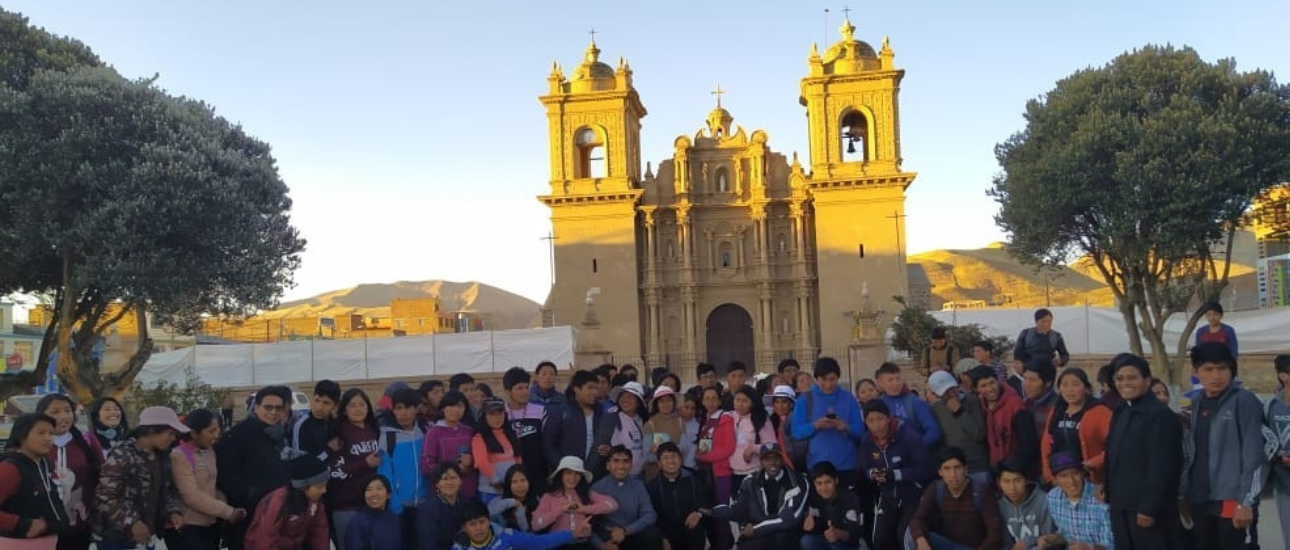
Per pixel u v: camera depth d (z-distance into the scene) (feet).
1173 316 138.72
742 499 39.96
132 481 32.04
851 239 191.31
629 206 197.88
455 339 160.25
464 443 38.60
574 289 197.67
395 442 38.27
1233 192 101.04
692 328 201.98
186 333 113.70
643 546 38.99
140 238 95.20
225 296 108.47
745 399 42.70
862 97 193.88
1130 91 107.04
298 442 36.58
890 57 195.00
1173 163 101.04
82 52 110.63
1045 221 110.42
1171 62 106.83
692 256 203.72
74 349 102.17
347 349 159.22
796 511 38.88
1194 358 31.81
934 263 506.89
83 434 35.63
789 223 204.64
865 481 41.65
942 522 36.42
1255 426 30.42
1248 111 101.96
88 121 96.99
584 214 199.00
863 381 47.47
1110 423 31.65
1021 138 119.55
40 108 95.25
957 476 35.78
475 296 477.77
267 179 109.29
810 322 200.54
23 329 191.83
